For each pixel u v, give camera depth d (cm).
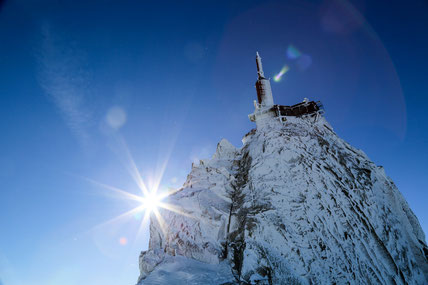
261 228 2936
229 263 2855
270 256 2703
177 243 3183
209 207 3603
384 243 3081
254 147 4403
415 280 2916
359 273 2766
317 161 3847
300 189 3456
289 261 2703
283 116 4941
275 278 2528
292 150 3978
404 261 3011
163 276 2653
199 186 4119
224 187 4025
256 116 5194
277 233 2903
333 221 3161
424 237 3612
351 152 4256
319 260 2767
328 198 3378
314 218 3138
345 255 2869
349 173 3766
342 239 3019
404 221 3491
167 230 3462
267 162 3897
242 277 2539
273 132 4484
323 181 3556
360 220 3238
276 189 3475
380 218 3319
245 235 2894
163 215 3675
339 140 4475
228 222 3381
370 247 3028
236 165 4578
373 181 3703
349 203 3372
